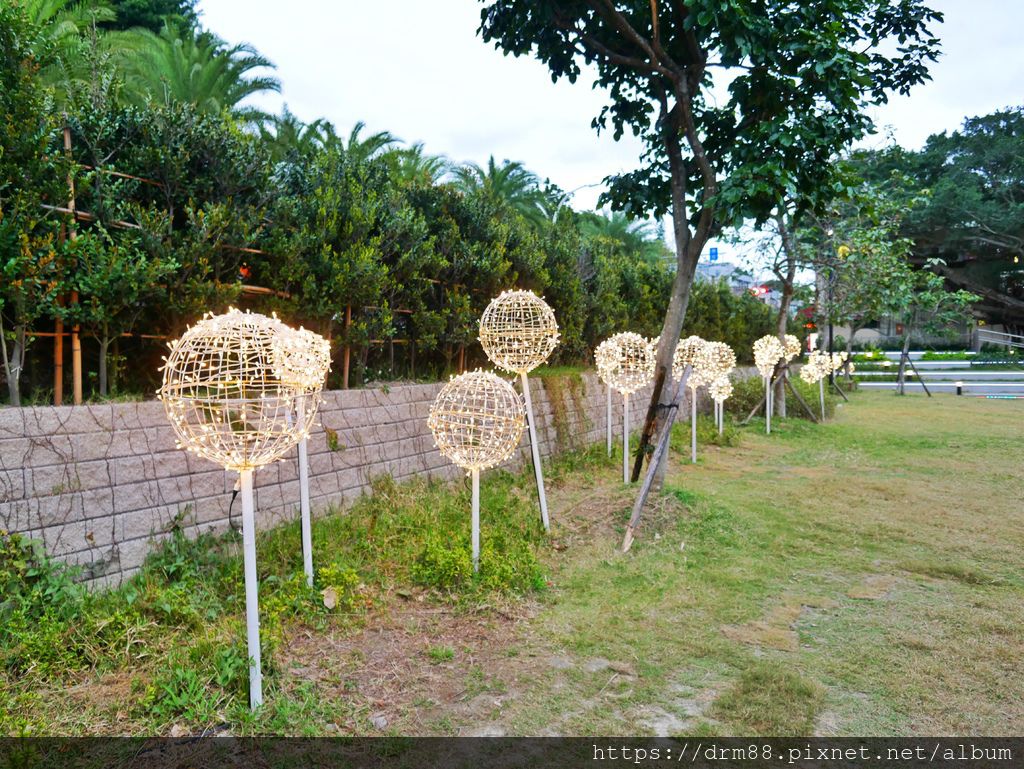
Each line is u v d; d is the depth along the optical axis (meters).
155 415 4.00
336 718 2.74
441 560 4.09
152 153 4.41
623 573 4.54
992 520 6.01
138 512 3.82
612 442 9.05
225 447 2.67
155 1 19.22
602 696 3.00
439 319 7.08
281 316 5.43
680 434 10.42
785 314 13.53
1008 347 30.16
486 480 6.68
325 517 5.02
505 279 8.29
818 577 4.57
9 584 3.19
